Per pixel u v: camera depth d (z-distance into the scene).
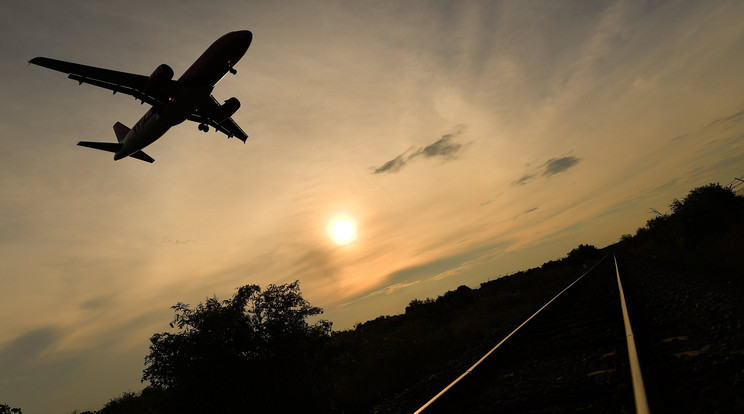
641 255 32.25
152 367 6.86
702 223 19.34
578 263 43.47
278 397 7.02
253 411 6.84
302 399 7.13
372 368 9.30
